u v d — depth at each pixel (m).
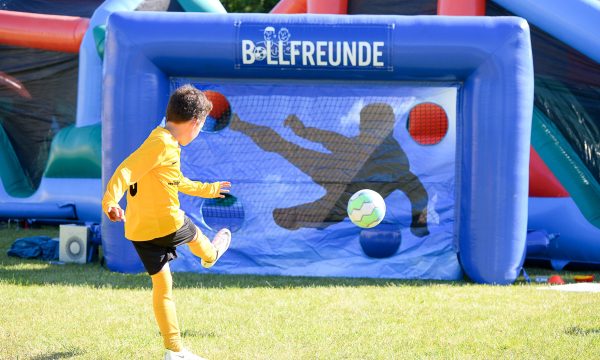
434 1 17.56
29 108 20.47
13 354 7.01
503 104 12.07
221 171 13.02
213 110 13.71
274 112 12.97
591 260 14.29
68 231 13.53
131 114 12.39
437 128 13.41
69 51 19.62
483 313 9.34
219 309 9.41
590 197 14.69
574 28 14.55
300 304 9.84
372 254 12.88
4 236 17.48
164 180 6.74
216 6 19.81
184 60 12.44
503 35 12.10
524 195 12.23
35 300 9.71
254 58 12.30
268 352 7.20
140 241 6.80
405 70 12.31
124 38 12.41
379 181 12.92
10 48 20.27
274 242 12.91
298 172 12.96
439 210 12.88
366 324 8.62
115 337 7.75
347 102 12.92
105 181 12.53
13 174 19.83
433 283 12.09
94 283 11.22
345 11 18.16
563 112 15.47
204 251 7.35
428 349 7.41
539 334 8.12
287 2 20.02
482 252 12.15
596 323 8.74
